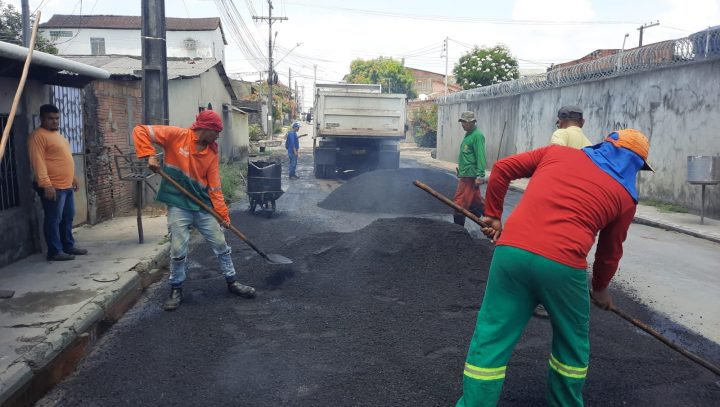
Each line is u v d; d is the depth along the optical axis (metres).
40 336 3.71
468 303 4.85
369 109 15.66
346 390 3.33
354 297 5.04
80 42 48.22
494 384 2.71
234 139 22.05
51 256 5.71
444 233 6.12
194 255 6.61
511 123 19.77
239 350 3.90
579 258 2.59
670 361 3.84
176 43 48.81
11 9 18.42
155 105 8.45
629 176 2.79
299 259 6.16
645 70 11.97
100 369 3.61
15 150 5.71
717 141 10.05
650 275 6.18
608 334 4.31
